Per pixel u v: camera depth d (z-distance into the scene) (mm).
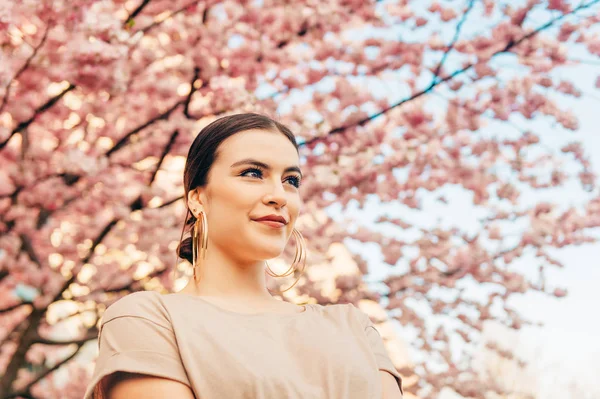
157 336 1459
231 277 1668
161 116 5930
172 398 1397
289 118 6020
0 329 5934
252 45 5898
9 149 5535
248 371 1428
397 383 1704
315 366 1515
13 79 5023
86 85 4961
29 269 5645
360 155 6148
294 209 1708
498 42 6352
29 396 5617
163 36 5980
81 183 5777
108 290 5988
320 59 6355
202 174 1722
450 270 6707
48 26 4887
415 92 6230
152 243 5945
